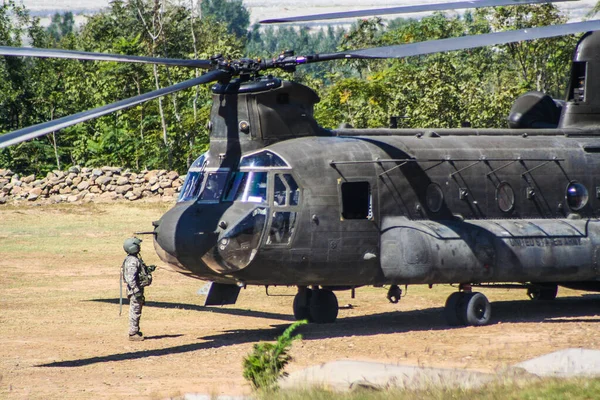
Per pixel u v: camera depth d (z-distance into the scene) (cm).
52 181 13850
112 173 13962
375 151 5600
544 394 3416
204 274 5319
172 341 5344
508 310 6512
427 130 6094
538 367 4141
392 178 5572
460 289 5788
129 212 12875
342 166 5431
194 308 6694
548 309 6575
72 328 5847
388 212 5541
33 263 9131
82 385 4175
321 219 5303
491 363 4475
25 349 5128
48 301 7019
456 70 19238
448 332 5484
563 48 18525
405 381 3778
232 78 5553
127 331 5725
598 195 6228
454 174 5797
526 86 17312
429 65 17212
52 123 3844
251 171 5309
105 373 4453
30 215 12625
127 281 5388
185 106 19712
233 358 4791
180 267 5384
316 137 5622
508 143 6103
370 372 4019
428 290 7638
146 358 4834
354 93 17062
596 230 6028
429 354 4747
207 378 4291
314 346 5047
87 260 9362
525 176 6028
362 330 5619
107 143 18675
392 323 5919
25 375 4425
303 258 5262
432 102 16188
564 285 6788
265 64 5378
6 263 9112
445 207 5759
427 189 5694
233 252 5125
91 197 13675
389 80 17488
